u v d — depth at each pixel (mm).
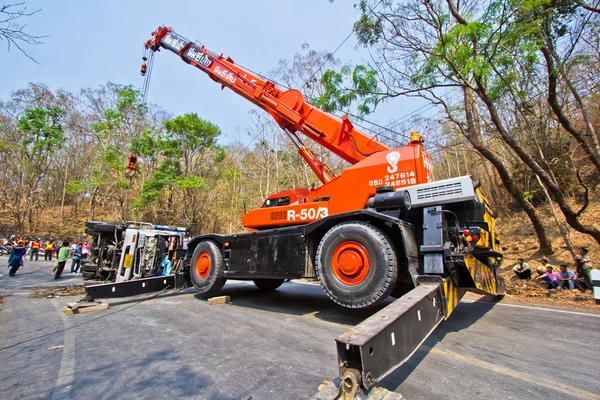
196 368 2928
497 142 12883
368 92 8773
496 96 8438
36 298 7316
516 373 2762
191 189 26625
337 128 6426
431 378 2645
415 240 4207
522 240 11695
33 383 2738
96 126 25641
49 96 31250
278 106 7070
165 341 3787
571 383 2580
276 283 8055
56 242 28266
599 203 11562
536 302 6141
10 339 4141
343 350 1802
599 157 8008
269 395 2367
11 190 33125
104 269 9688
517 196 9828
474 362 3006
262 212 6301
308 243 4879
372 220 4316
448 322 4539
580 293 6867
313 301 6395
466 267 3818
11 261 12109
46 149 30438
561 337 3809
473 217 4457
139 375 2822
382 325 1967
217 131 24984
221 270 6258
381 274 3826
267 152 24750
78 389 2594
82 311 5684
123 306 6105
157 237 9539
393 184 4980
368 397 1704
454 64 7512
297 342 3617
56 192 38281
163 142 23641
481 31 6820
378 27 8500
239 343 3627
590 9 7035
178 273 7242
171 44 8852
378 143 5914
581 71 8555
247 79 7785
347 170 5488
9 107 30484
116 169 25469
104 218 34312
